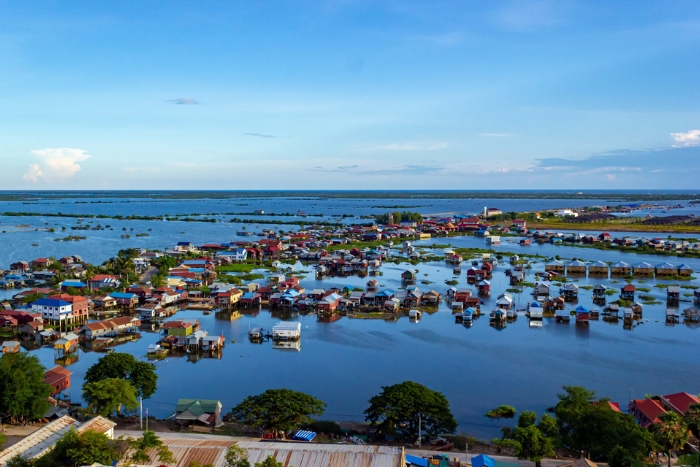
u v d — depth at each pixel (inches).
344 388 3629.4
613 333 4992.6
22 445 2332.7
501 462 2516.0
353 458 2213.3
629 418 2783.0
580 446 2625.5
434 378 3821.4
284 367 4052.7
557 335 4933.6
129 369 3321.9
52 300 5093.5
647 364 4121.6
